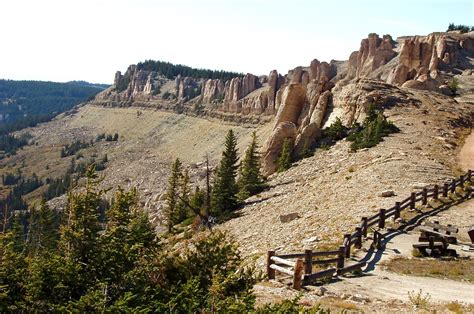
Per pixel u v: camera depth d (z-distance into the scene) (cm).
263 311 1177
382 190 3897
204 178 12619
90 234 1344
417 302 1797
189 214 7025
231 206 5828
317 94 8575
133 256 1358
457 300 1858
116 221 1524
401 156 5050
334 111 8044
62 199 17488
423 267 2319
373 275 2189
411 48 12850
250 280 1530
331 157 6288
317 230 3127
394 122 6794
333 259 2192
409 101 7694
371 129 6234
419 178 4231
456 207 3475
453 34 15750
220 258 1585
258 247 3244
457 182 3950
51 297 1198
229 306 1169
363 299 1831
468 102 8700
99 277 1286
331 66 19838
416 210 3322
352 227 2967
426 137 6116
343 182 4666
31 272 1220
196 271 1534
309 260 2075
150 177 18450
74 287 1226
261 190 6122
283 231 3509
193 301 1230
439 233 2512
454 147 5872
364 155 5544
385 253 2523
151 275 1427
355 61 17912
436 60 12481
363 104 7481
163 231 7475
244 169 6488
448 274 2227
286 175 6322
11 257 1255
